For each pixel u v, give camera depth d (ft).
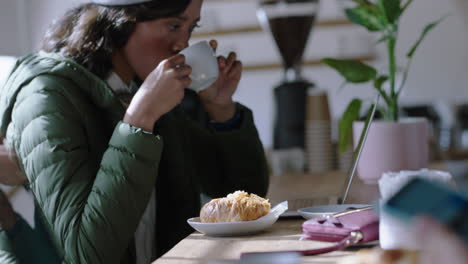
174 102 4.29
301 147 8.89
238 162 6.03
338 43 18.88
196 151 6.14
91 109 4.67
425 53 19.60
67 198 4.19
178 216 5.55
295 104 8.80
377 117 9.64
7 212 4.63
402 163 5.79
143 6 4.82
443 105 18.34
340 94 19.53
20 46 16.48
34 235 4.63
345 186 4.46
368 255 2.24
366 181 6.00
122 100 5.08
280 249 3.00
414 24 19.56
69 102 4.52
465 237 1.48
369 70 6.02
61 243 4.21
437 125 17.53
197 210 5.86
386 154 5.80
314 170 8.72
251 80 20.04
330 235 3.08
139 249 5.19
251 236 3.46
